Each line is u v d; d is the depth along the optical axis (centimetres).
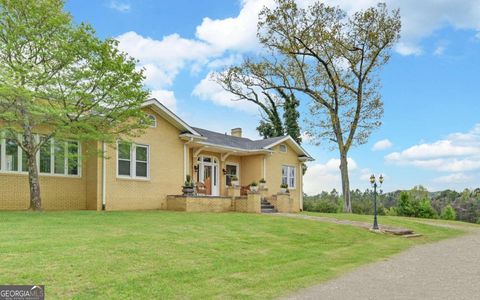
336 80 3003
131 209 1908
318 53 2995
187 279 754
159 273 766
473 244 1576
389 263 1072
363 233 1656
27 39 1432
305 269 923
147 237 1066
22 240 899
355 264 1036
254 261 962
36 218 1261
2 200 1550
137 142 1955
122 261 809
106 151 1762
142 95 1562
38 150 1573
